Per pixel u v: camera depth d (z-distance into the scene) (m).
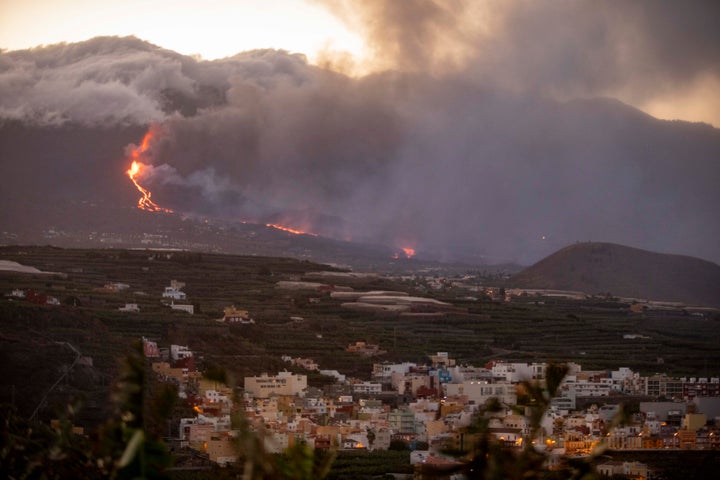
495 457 28.64
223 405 186.62
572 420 192.00
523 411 29.78
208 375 27.19
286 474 26.11
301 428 183.62
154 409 27.36
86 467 30.81
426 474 29.27
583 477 29.55
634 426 185.50
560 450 138.25
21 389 181.38
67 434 31.55
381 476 157.38
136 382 27.11
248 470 25.89
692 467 149.75
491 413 29.92
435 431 191.50
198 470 131.38
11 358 190.12
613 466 144.50
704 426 195.25
